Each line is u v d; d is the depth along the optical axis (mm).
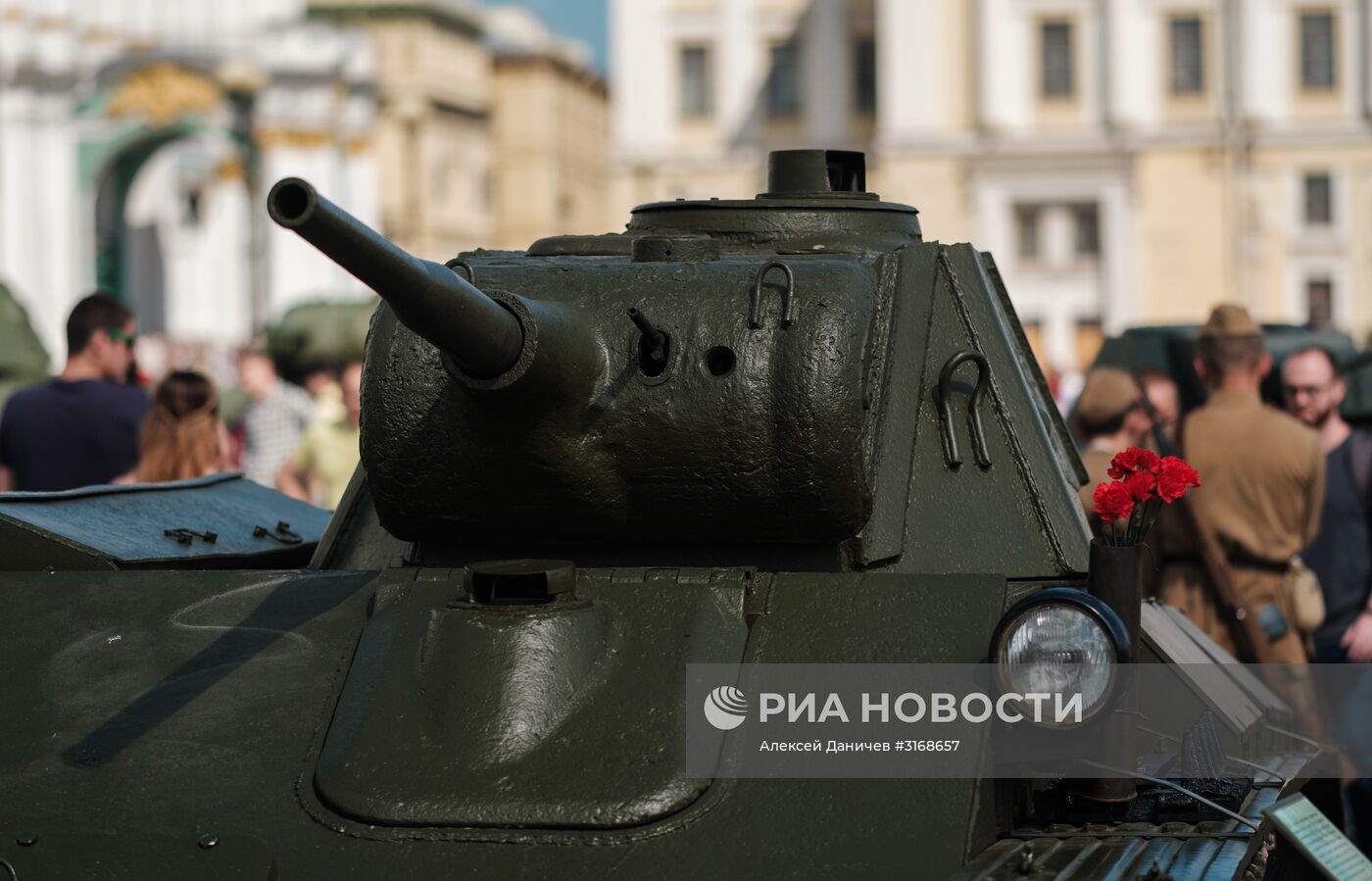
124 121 47125
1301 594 8922
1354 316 47594
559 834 4402
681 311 5152
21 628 5219
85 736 4816
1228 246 47688
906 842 4332
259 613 5215
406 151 71750
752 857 4328
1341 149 47375
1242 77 47344
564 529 5238
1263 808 4641
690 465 5059
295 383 18984
